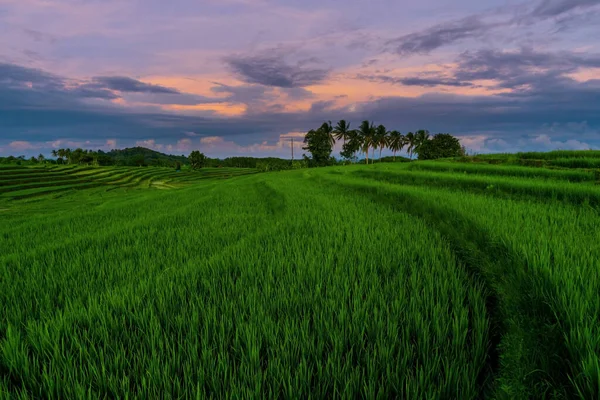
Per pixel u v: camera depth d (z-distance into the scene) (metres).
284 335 2.99
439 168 25.20
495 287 3.84
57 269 5.43
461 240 5.79
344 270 4.67
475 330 3.07
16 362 2.78
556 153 26.31
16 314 3.72
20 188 49.53
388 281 4.19
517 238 4.94
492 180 13.91
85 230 9.43
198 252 6.23
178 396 2.33
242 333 3.02
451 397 2.38
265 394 2.41
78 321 3.44
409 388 2.34
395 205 11.04
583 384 2.17
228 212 11.71
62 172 81.56
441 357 2.67
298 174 38.84
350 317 3.29
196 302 3.76
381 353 2.64
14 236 8.95
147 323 3.33
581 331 2.49
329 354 2.70
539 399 2.30
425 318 3.29
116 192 48.09
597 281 3.33
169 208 14.07
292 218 9.13
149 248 6.60
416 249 5.46
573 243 4.68
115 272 5.11
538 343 2.72
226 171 122.94
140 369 2.59
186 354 2.78
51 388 2.42
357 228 7.24
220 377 2.51
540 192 10.91
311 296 3.72
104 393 2.47
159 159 159.12
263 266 4.90
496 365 2.89
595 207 8.55
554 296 3.09
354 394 2.35
